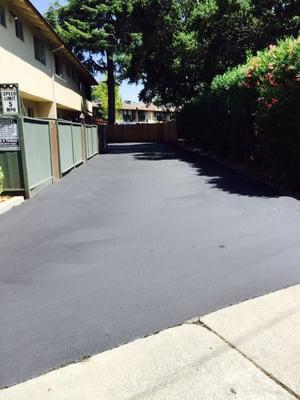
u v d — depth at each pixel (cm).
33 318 350
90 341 311
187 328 324
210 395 249
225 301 368
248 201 779
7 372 278
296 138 818
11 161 879
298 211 680
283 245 514
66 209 784
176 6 2423
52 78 2084
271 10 1867
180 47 2316
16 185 890
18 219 713
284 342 299
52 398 251
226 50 1998
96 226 648
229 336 309
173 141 3195
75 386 261
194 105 2134
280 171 906
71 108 2667
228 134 1416
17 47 1522
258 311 346
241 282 408
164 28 2477
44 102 2094
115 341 309
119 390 256
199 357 286
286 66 823
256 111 988
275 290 387
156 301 373
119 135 3978
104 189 1007
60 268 467
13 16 1469
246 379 261
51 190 1009
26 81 1628
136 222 662
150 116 8162
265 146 935
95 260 489
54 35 1895
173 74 2681
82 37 3719
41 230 636
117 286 409
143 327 328
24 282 430
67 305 372
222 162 1449
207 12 1967
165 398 248
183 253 501
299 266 445
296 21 1767
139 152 2330
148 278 427
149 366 278
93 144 2080
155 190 963
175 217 685
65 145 1313
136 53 2812
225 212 702
